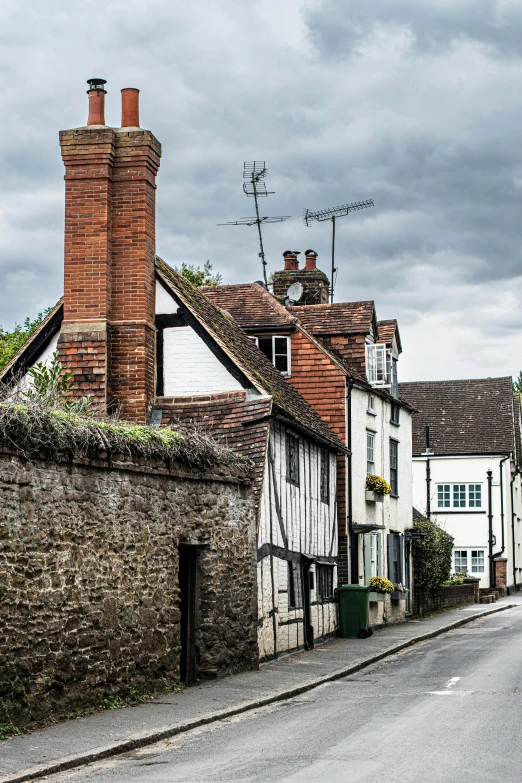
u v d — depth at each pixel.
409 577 32.97
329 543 25.41
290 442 21.84
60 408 13.81
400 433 33.34
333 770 9.09
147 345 20.03
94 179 19.92
